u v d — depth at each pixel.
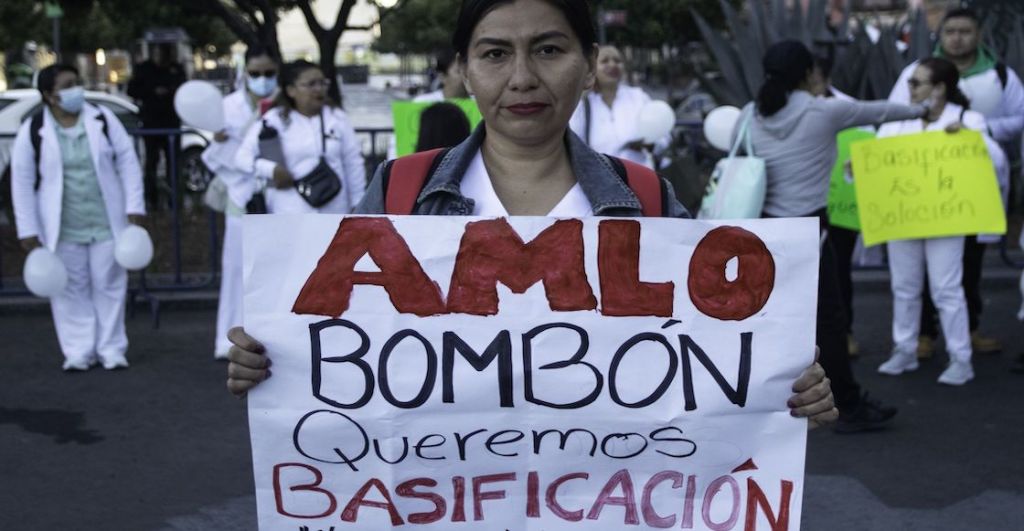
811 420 2.25
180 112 6.79
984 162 6.23
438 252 2.19
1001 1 11.64
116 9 15.59
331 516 2.23
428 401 2.20
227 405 6.30
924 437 5.64
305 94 6.59
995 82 6.96
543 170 2.30
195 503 4.82
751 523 2.24
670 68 30.56
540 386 2.21
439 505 2.23
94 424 5.95
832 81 10.88
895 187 6.33
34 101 14.70
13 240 11.00
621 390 2.21
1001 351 7.36
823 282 5.54
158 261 10.06
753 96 10.65
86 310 7.04
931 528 4.52
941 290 6.48
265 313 2.19
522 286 2.19
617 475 2.24
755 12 10.91
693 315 2.21
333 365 2.19
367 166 10.23
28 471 5.22
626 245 2.20
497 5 2.17
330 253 2.18
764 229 2.20
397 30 38.09
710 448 2.23
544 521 2.24
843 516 4.64
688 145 10.24
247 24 12.77
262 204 6.64
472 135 2.31
